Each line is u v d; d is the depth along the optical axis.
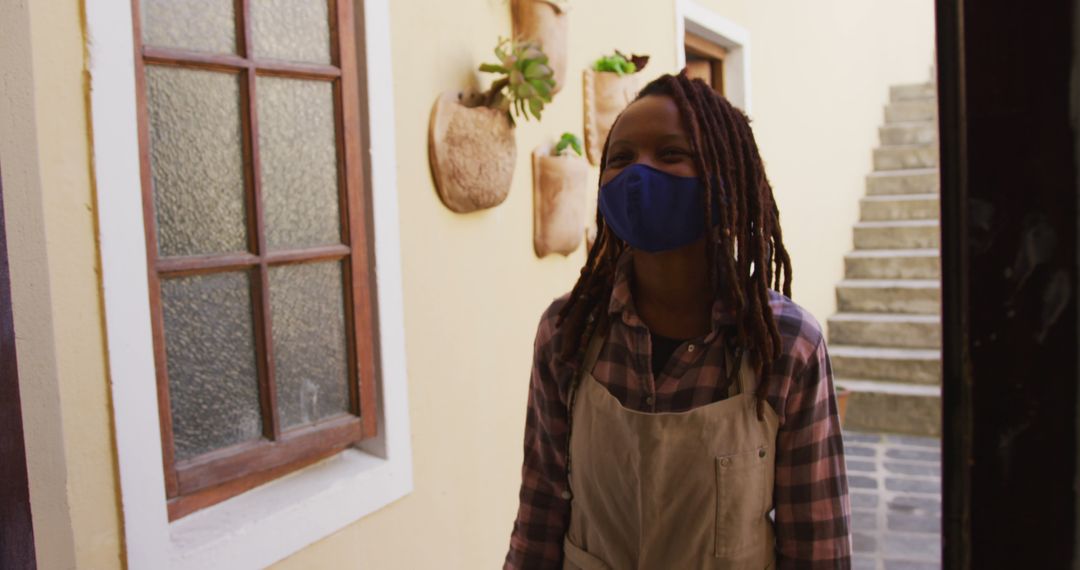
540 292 2.90
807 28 6.01
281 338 1.96
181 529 1.76
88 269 1.53
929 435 5.25
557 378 1.22
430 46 2.33
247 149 1.82
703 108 1.12
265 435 1.90
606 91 3.15
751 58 4.97
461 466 2.53
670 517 1.10
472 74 2.50
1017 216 0.44
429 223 2.35
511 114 2.61
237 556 1.79
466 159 2.39
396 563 2.28
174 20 1.68
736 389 1.09
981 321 0.46
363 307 2.13
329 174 2.06
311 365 2.03
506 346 2.72
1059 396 0.45
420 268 2.33
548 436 1.25
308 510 1.96
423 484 2.37
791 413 1.10
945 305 0.47
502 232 2.68
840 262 6.78
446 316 2.44
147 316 1.62
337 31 2.03
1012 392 0.46
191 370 1.75
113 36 1.54
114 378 1.56
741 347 1.08
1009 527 0.47
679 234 1.10
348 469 2.13
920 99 8.49
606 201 1.13
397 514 2.27
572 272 3.10
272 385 1.89
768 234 1.18
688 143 1.10
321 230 2.04
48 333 1.41
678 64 3.93
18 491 1.11
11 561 1.11
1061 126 0.43
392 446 2.21
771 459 1.10
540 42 2.63
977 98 0.44
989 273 0.45
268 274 1.89
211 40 1.75
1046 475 0.45
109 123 1.54
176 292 1.72
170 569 1.67
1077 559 0.45
